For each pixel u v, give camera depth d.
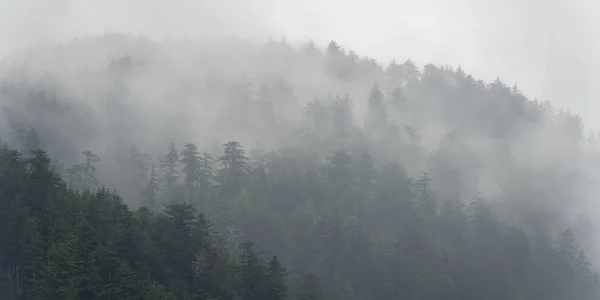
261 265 82.69
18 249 75.50
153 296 68.56
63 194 80.44
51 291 66.69
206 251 80.00
